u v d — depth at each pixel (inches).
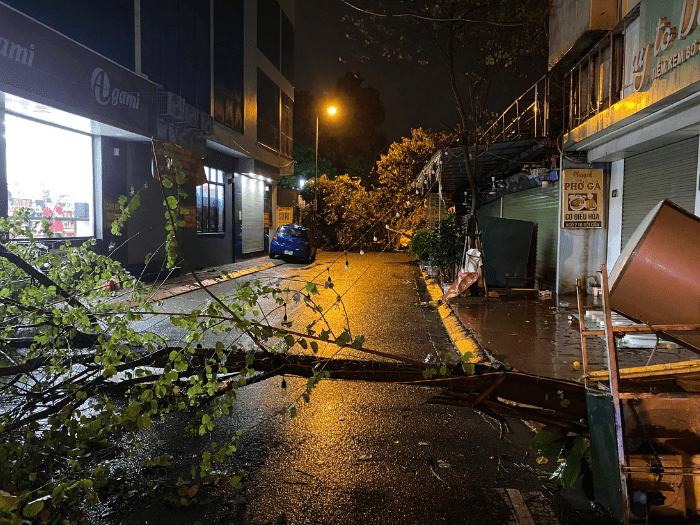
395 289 631.8
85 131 526.9
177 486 140.2
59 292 171.5
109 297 189.8
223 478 144.6
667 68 314.2
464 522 124.5
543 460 159.2
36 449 135.4
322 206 1644.9
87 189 538.6
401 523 123.9
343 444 171.6
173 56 659.4
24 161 452.1
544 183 556.7
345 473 150.3
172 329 345.1
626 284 122.4
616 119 391.9
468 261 508.4
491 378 143.5
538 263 631.2
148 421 132.8
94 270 197.0
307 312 446.9
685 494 113.5
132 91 530.6
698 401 113.3
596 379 126.6
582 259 516.7
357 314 443.8
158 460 135.3
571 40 467.8
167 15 641.0
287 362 161.8
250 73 961.5
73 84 436.1
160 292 513.0
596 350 287.1
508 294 519.8
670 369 125.0
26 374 159.2
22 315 169.3
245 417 195.9
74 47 436.5
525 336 326.0
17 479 124.7
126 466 152.6
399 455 163.3
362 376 155.1
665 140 380.8
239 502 132.5
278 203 1481.3
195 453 162.6
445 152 532.4
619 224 487.2
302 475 148.7
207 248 855.1
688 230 114.5
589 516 127.2
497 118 562.9
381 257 1254.9
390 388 235.9
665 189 403.9
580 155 508.1
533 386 141.7
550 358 270.2
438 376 148.3
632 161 462.0
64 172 505.7
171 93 590.9
